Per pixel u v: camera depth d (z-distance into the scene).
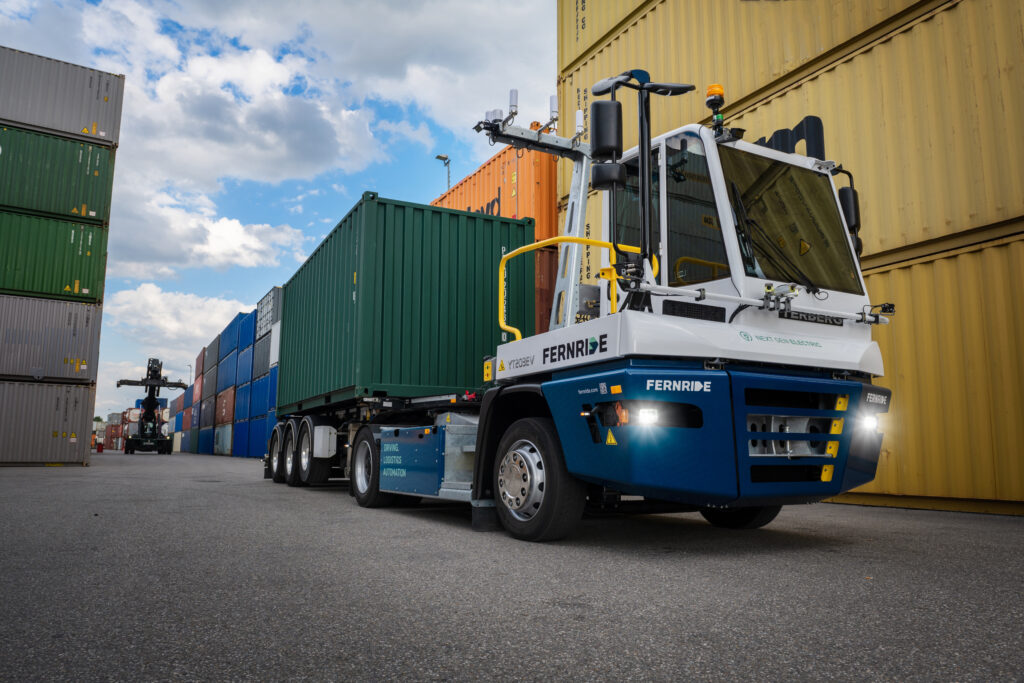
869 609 2.92
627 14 11.18
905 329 7.43
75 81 19.28
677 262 4.59
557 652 2.33
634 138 10.67
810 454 4.31
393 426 7.71
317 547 4.58
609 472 4.23
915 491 7.21
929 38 7.31
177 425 66.62
